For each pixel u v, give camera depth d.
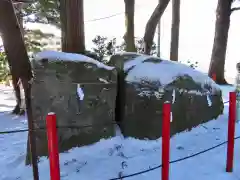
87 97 4.73
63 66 4.58
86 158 4.45
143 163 4.30
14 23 3.19
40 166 4.25
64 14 6.22
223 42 14.32
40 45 13.93
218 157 4.53
